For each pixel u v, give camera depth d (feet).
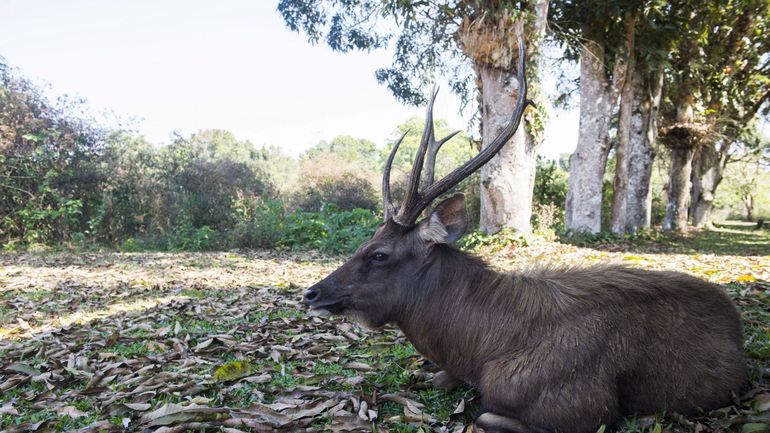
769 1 64.28
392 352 14.85
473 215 66.08
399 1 39.34
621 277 10.67
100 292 25.02
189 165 62.34
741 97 78.33
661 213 114.21
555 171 83.35
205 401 11.12
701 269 28.27
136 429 10.23
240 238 49.03
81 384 12.86
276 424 10.05
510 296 10.39
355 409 10.76
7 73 53.93
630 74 57.82
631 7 49.83
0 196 50.75
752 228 113.50
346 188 80.28
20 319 19.27
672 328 10.00
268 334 16.71
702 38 61.67
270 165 82.89
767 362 12.49
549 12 52.60
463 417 10.59
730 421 9.51
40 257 41.52
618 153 59.36
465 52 39.99
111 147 58.54
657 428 8.89
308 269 33.71
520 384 9.53
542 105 40.01
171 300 22.00
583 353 9.48
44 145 52.49
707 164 102.68
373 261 11.02
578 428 9.33
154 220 55.83
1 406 11.49
